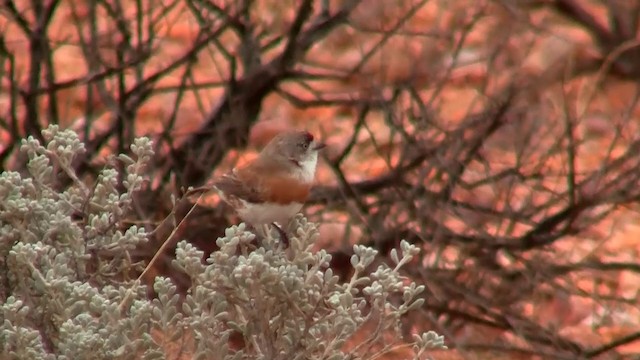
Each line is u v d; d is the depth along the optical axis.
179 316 7.23
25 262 7.12
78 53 17.53
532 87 14.27
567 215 12.87
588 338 13.93
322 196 13.48
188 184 13.48
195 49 13.51
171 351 8.05
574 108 15.30
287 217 9.44
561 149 13.46
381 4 14.71
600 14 20.88
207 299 7.21
